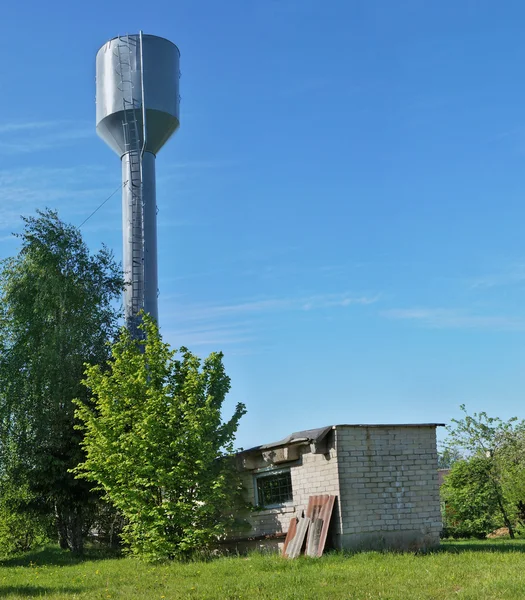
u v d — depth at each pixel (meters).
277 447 22.45
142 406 24.05
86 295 36.28
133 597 14.35
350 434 20.94
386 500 20.95
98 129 43.19
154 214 41.59
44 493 31.36
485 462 35.38
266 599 13.15
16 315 35.31
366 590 13.42
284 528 22.53
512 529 36.53
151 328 26.17
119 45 42.81
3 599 15.13
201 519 22.97
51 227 37.03
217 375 25.34
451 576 14.48
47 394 33.00
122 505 23.20
